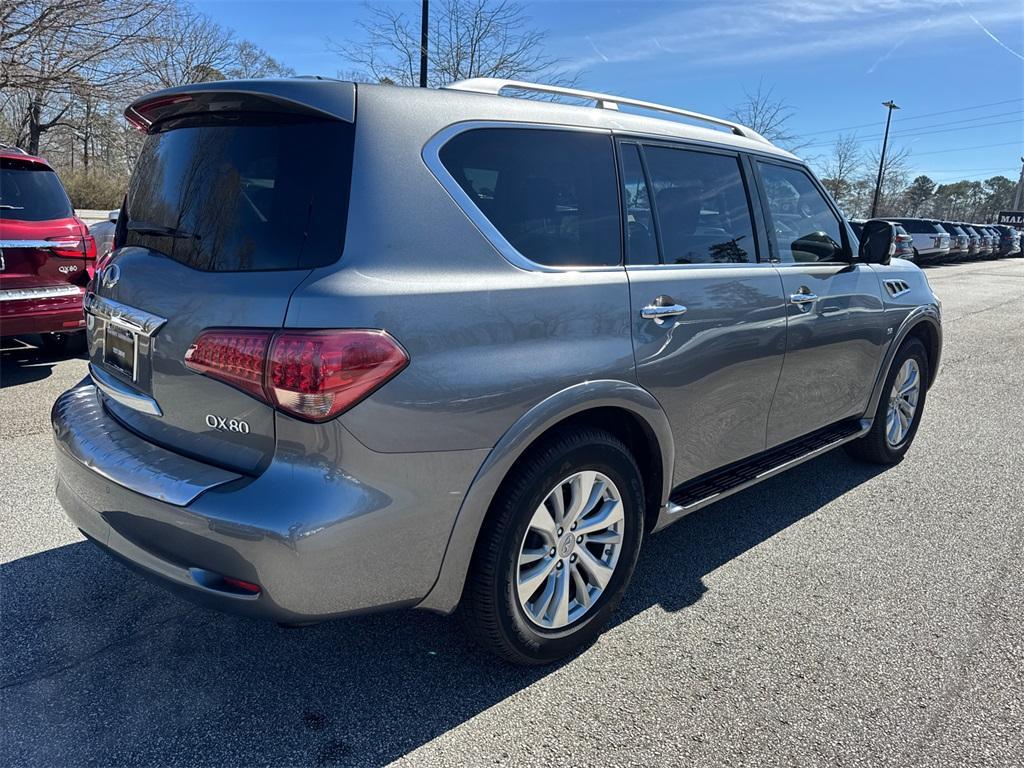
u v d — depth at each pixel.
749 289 3.22
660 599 3.17
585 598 2.72
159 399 2.33
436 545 2.21
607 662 2.71
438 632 2.88
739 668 2.69
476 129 2.42
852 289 3.95
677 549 3.64
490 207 2.39
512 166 2.49
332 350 1.95
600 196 2.74
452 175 2.32
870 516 4.05
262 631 2.85
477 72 15.70
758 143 3.68
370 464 2.04
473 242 2.30
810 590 3.25
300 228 2.12
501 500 2.37
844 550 3.64
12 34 14.48
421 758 2.22
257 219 2.19
